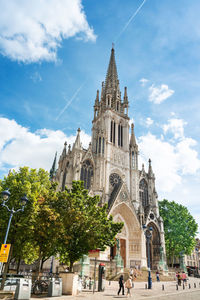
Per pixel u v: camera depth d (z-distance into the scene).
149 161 87.44
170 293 26.50
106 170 70.25
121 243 62.94
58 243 29.86
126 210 65.19
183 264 66.25
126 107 90.25
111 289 29.31
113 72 98.56
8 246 20.02
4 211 28.58
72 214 29.09
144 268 57.69
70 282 22.52
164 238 70.06
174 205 78.00
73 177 61.88
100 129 75.19
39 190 33.31
